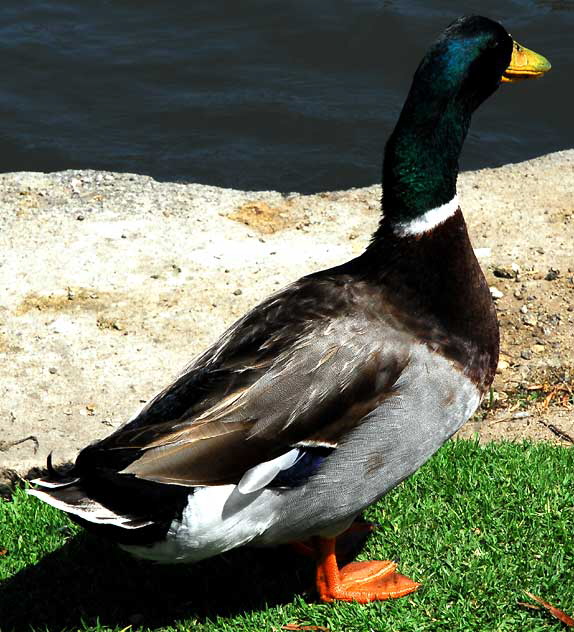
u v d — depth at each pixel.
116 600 4.70
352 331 4.24
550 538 4.84
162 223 7.72
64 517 5.08
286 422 4.06
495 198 8.02
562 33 13.79
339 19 14.19
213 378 4.18
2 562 4.86
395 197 4.42
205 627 4.51
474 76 4.42
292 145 12.23
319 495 4.19
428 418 4.27
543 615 4.45
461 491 5.16
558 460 5.42
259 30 14.22
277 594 4.72
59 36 14.26
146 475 3.85
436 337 4.32
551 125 12.57
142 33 14.31
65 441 5.58
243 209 7.95
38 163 11.96
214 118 12.66
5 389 6.00
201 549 4.10
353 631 4.44
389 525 4.98
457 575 4.65
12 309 6.70
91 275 7.05
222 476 3.97
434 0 14.53
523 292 6.96
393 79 13.33
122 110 12.84
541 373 6.40
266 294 6.87
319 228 7.69
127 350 6.37
